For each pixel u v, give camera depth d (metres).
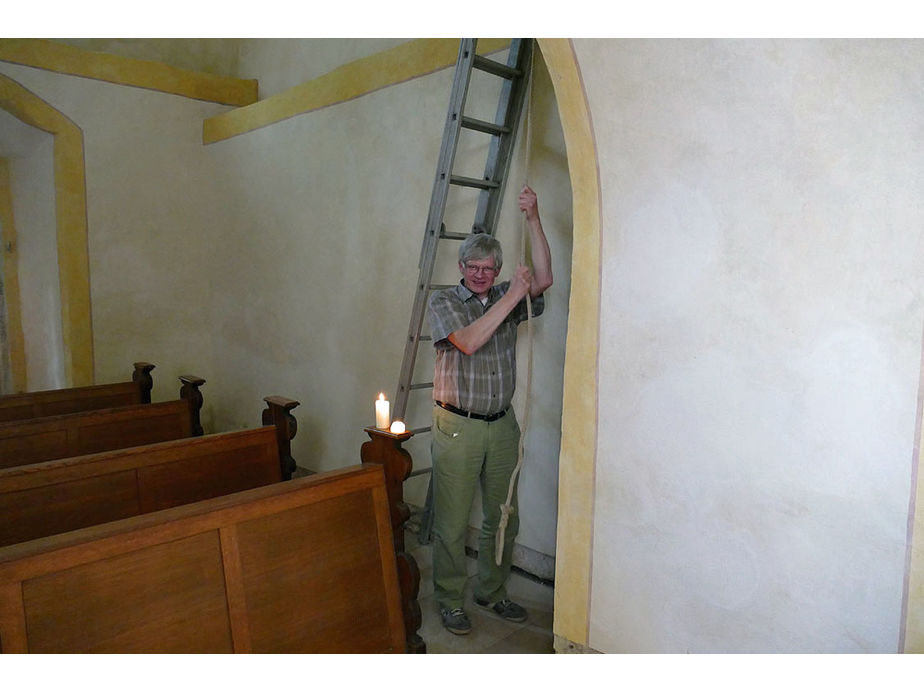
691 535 2.21
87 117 5.51
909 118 1.66
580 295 2.47
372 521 2.17
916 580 1.74
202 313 6.23
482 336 2.64
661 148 2.17
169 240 6.01
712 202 2.08
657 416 2.27
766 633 2.04
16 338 6.83
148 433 3.64
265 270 5.52
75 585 1.54
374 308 4.45
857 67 1.71
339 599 2.03
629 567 2.38
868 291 1.78
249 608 1.82
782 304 1.95
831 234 1.84
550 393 3.32
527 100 3.37
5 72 5.11
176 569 1.70
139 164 5.80
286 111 5.11
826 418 1.89
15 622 1.46
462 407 2.83
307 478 2.05
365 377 4.56
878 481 1.80
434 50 3.90
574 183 2.45
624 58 2.13
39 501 2.30
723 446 2.11
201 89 6.02
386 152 4.28
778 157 1.92
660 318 2.25
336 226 4.74
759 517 2.04
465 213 3.75
